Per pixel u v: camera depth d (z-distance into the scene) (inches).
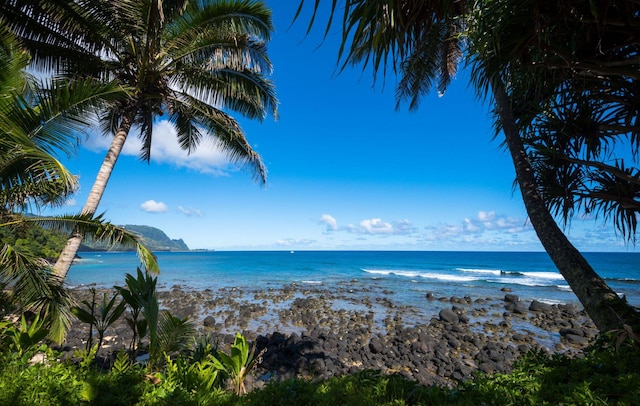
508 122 187.3
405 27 83.9
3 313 206.2
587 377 97.8
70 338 394.6
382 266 2193.7
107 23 333.7
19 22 299.9
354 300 779.4
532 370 110.0
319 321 554.3
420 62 278.8
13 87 206.4
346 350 383.2
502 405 86.0
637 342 108.1
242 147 463.2
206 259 3491.6
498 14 105.8
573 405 81.3
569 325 529.3
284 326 522.0
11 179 215.0
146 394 114.7
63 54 329.4
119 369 131.0
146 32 350.6
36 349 139.3
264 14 388.8
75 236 300.0
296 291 956.6
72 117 229.5
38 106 229.6
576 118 155.9
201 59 391.5
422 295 876.6
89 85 231.0
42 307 227.9
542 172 179.0
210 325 515.8
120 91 257.1
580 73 131.5
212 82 407.8
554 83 148.4
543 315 605.6
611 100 143.6
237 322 542.6
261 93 446.0
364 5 76.4
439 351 377.1
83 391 110.3
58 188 228.2
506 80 143.3
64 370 123.7
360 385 106.3
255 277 1435.8
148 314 159.9
